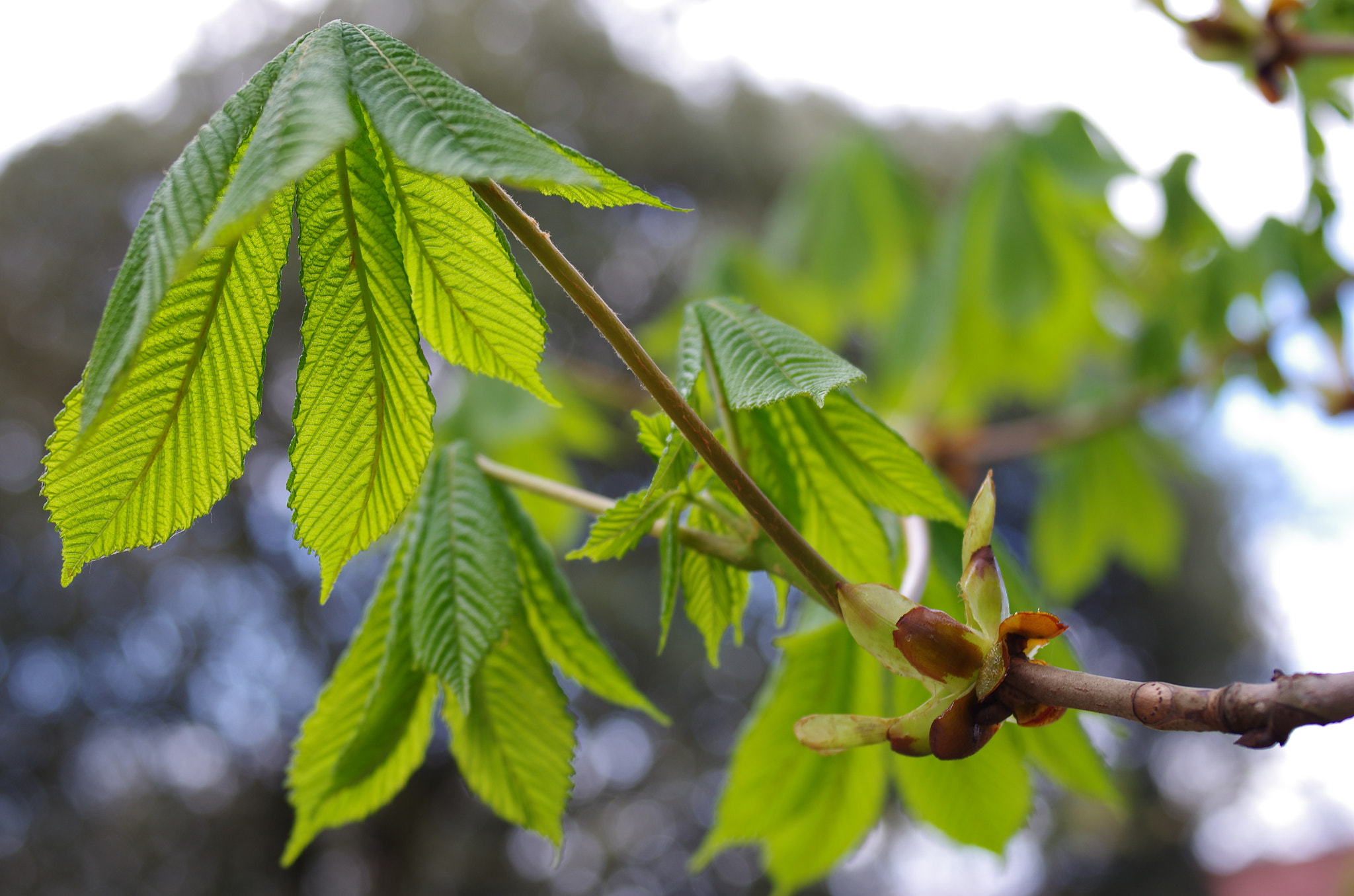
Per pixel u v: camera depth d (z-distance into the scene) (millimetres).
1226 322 1021
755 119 3553
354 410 398
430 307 404
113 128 3219
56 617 2979
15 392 3041
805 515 450
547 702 461
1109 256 1188
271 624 3139
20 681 2939
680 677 3098
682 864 3240
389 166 390
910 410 1268
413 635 448
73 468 390
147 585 3039
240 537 3057
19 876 2789
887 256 1494
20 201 3115
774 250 1600
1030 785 527
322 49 377
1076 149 1079
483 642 444
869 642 395
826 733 391
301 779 467
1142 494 1426
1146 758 4145
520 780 462
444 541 455
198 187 369
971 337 1267
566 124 3396
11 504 2957
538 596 469
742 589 433
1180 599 4137
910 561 468
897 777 535
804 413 440
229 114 377
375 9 3221
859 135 1504
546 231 393
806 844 541
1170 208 986
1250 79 742
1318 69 805
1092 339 1276
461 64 3225
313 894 3109
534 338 404
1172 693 366
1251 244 999
